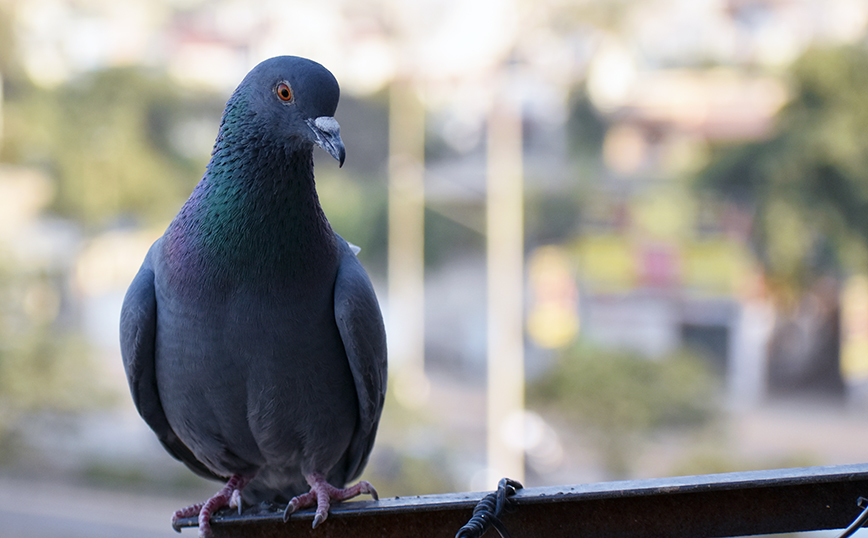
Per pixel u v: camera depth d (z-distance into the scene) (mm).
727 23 27203
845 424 22141
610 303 24344
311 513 2820
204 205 2951
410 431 18484
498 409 19125
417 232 25703
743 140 23344
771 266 23250
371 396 3209
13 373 20109
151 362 3170
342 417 3227
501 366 19625
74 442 20406
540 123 26531
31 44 28109
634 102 26469
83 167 24953
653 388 18047
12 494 17812
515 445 18562
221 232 2898
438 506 2566
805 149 21969
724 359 23797
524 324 24469
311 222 2973
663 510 2395
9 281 22062
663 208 23797
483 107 27312
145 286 3115
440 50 28453
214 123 26828
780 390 24172
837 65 21938
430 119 27891
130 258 25906
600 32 26469
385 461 17625
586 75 25922
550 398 18562
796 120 22484
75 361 21000
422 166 26859
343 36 30297
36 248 25047
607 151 26359
